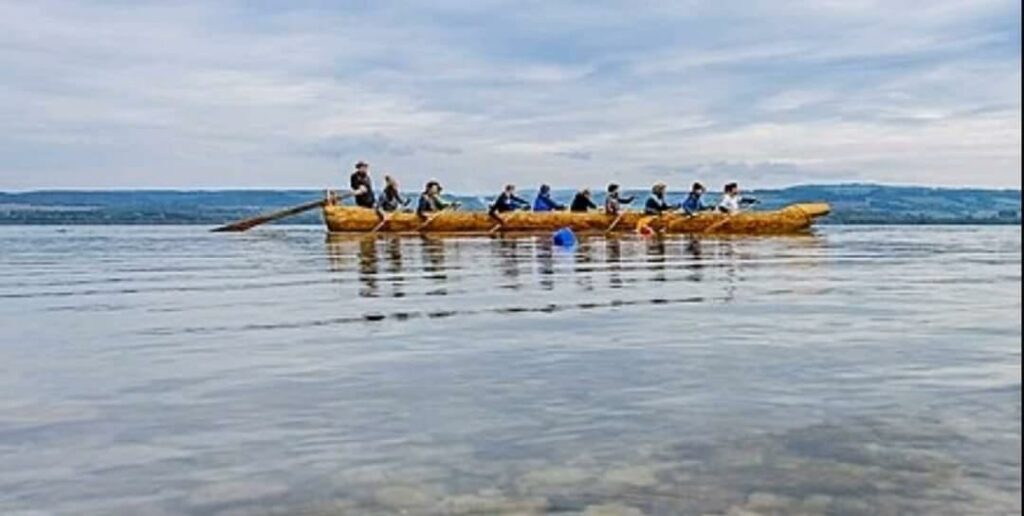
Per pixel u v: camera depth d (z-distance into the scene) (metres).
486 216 25.52
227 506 2.59
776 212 25.98
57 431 3.38
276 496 2.66
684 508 2.49
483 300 7.71
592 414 3.51
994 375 4.15
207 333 5.87
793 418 3.39
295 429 3.38
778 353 4.83
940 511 2.43
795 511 2.45
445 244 19.69
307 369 4.52
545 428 3.32
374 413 3.59
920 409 3.49
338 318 6.55
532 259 13.90
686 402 3.68
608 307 7.14
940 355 4.73
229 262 14.09
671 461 2.89
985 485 2.61
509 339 5.41
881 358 4.65
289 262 13.79
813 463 2.84
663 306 7.20
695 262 13.12
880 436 3.12
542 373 4.34
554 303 7.46
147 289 9.39
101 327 6.27
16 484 2.79
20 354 5.06
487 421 3.43
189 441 3.23
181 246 21.44
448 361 4.69
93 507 2.60
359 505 2.57
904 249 19.41
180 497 2.67
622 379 4.18
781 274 10.80
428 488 2.69
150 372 4.49
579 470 2.82
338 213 25.48
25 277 11.40
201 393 4.00
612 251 16.47
